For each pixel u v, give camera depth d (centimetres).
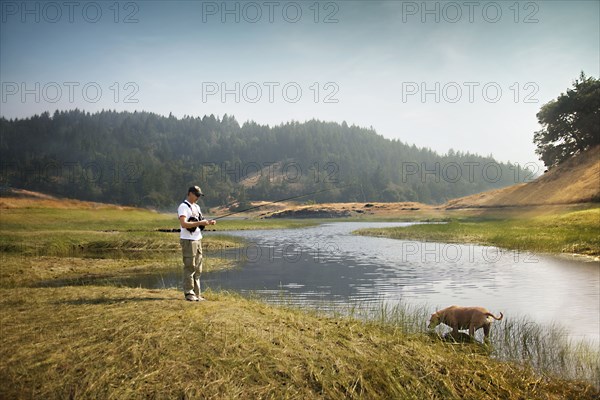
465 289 1345
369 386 557
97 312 716
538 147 5650
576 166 3956
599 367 675
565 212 3425
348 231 5034
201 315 705
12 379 505
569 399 582
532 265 1888
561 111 5209
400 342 718
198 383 516
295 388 532
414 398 550
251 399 504
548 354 729
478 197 7250
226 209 19362
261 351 595
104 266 1848
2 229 3688
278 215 10856
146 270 1764
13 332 627
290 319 756
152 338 602
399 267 1889
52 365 531
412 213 9231
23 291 905
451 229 3959
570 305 1100
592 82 5162
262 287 1392
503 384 609
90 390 491
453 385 593
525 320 948
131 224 4828
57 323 662
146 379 514
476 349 748
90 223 4828
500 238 2950
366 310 1030
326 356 609
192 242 825
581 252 2219
